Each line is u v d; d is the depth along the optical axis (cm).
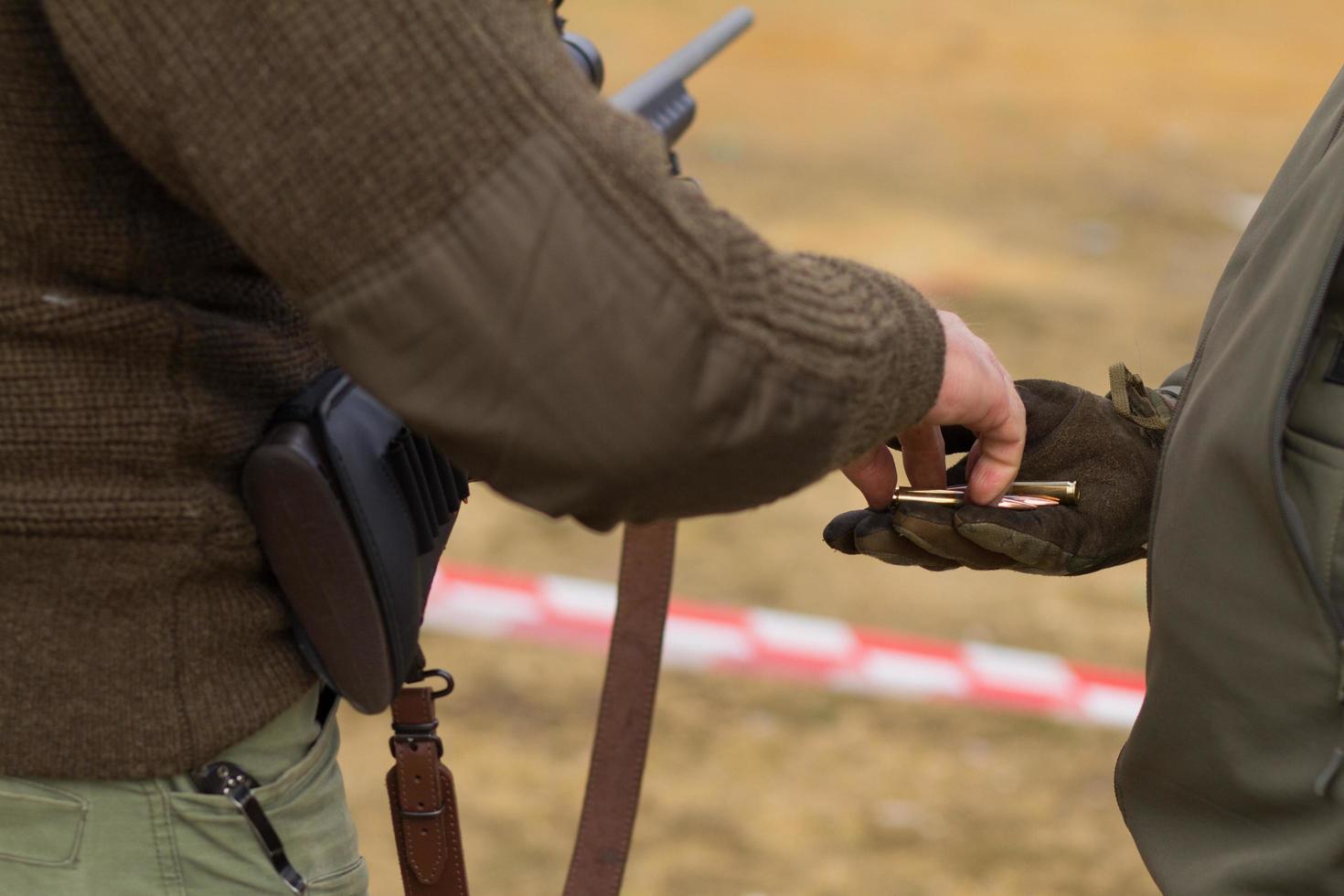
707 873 554
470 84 147
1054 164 1958
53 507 175
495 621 671
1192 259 1566
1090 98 2400
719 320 153
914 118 2169
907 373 172
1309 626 184
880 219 1627
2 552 177
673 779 610
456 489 216
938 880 558
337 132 146
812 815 592
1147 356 1240
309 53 145
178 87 148
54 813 191
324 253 149
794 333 158
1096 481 227
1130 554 232
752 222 1574
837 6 2805
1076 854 579
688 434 153
